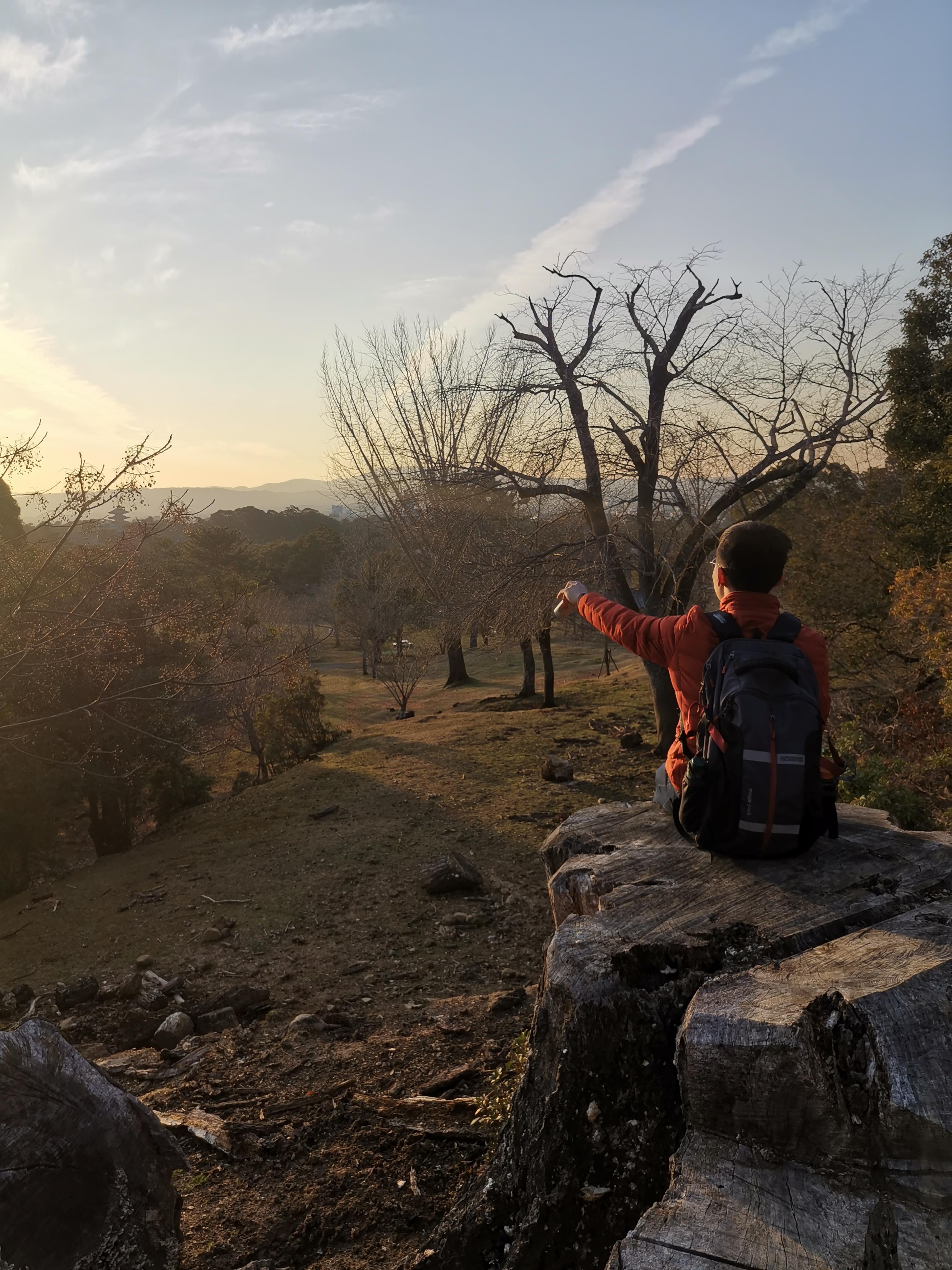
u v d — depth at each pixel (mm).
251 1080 5195
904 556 21812
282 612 56844
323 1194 3416
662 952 2092
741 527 2434
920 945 1916
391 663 40156
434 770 22016
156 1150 2418
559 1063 2152
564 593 2836
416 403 32688
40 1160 2094
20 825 19281
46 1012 9664
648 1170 1988
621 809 3207
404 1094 4559
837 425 16578
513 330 18047
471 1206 2365
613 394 17438
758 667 2275
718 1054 1751
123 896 15594
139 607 11031
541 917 12336
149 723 20312
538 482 17688
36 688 10703
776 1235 1494
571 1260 2062
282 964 11359
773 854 2350
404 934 12094
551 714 28578
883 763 10664
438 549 19203
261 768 31219
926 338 22766
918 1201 1517
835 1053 1644
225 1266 3020
